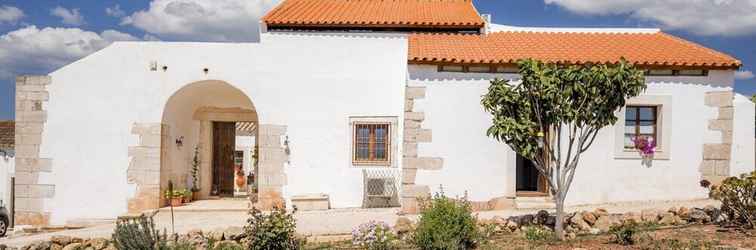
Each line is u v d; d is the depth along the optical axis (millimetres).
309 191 15633
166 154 16047
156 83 15594
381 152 15836
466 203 10242
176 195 16266
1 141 22484
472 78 13586
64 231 13562
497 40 15953
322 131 15750
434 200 10492
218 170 18594
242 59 15695
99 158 15547
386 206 15594
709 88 13703
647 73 13703
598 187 13617
